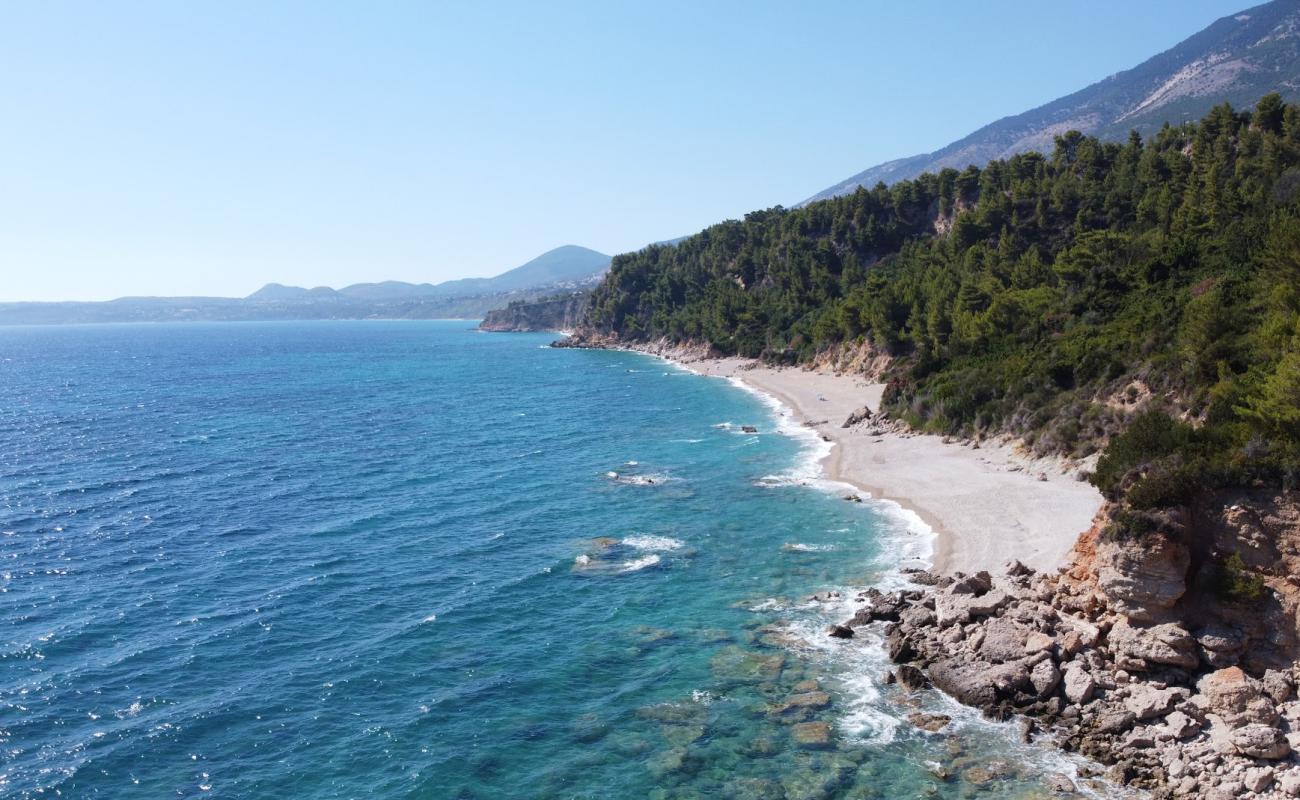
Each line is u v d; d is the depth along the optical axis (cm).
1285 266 5006
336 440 9194
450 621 4200
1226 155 11275
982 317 9256
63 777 2914
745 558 5028
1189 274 7481
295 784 2902
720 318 19250
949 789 2808
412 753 3081
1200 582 3306
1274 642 3134
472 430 9825
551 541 5431
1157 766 2808
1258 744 2712
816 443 8469
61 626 4119
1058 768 2886
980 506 5659
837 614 4188
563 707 3394
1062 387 7025
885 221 18150
